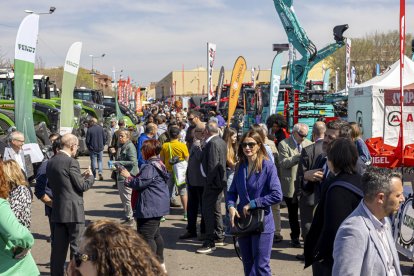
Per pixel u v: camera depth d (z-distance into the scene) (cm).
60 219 582
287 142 761
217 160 756
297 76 2380
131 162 918
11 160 478
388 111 1331
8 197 456
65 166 581
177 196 1213
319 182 527
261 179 516
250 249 526
